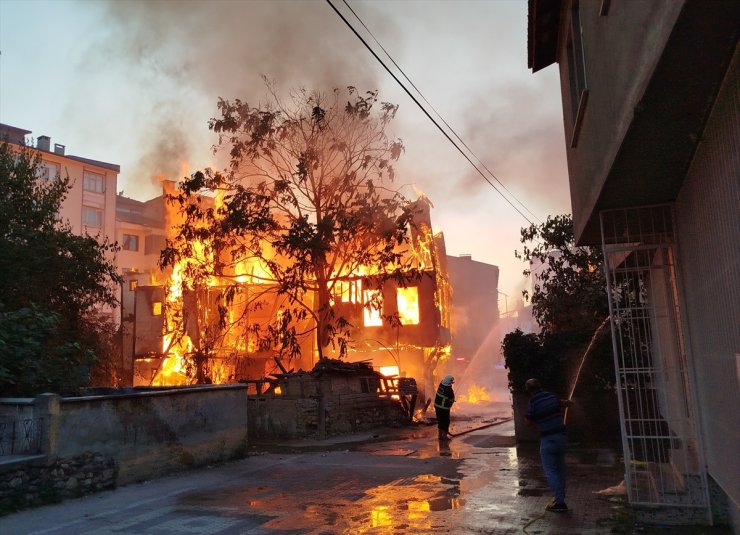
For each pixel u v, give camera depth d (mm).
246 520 6688
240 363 24531
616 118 5098
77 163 44219
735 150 4008
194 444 10227
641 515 6273
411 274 21406
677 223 6574
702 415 6211
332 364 17203
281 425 15523
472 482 8727
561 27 9273
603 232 6891
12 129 40750
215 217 20750
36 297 13586
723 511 6152
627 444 6660
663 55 3643
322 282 20766
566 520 6457
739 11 3197
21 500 7070
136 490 8352
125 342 29875
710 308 5363
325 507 7285
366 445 13906
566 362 13414
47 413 7555
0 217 13281
